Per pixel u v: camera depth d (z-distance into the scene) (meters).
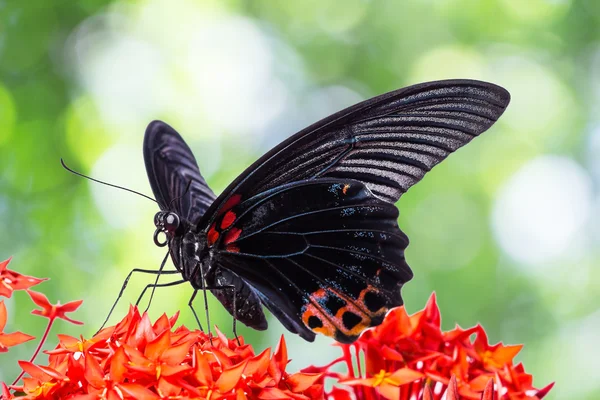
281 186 0.68
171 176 0.72
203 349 0.66
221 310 0.85
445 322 1.00
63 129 0.93
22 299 0.86
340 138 0.68
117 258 0.88
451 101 0.67
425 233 1.03
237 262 0.69
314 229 0.68
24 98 0.93
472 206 1.06
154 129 0.73
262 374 0.65
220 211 0.68
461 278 1.02
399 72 1.11
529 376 0.67
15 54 0.94
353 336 0.68
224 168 1.03
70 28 0.97
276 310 0.69
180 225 0.68
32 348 0.86
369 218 0.68
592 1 1.09
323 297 0.68
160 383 0.64
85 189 0.91
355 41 1.15
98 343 0.65
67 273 0.87
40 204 0.90
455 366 0.67
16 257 0.88
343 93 1.16
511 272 1.05
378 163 0.68
